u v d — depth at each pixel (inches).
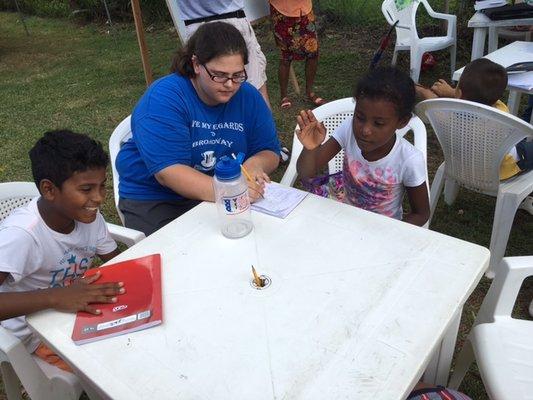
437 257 50.6
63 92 212.5
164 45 266.1
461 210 116.6
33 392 55.3
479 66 93.5
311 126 70.0
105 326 44.4
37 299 47.0
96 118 181.9
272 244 54.3
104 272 51.3
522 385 51.2
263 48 244.1
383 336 41.6
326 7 262.4
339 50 230.7
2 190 71.1
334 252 52.4
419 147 85.2
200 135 73.2
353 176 77.9
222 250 53.9
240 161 56.9
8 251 55.7
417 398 51.2
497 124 83.2
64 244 61.2
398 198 77.7
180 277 50.3
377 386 37.5
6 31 334.6
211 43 65.6
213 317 44.8
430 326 42.4
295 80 186.2
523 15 138.7
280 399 36.9
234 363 40.1
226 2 125.1
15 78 238.8
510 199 88.2
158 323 44.3
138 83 215.2
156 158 70.0
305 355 40.3
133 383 39.2
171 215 80.4
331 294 46.5
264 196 63.7
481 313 62.4
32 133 173.5
